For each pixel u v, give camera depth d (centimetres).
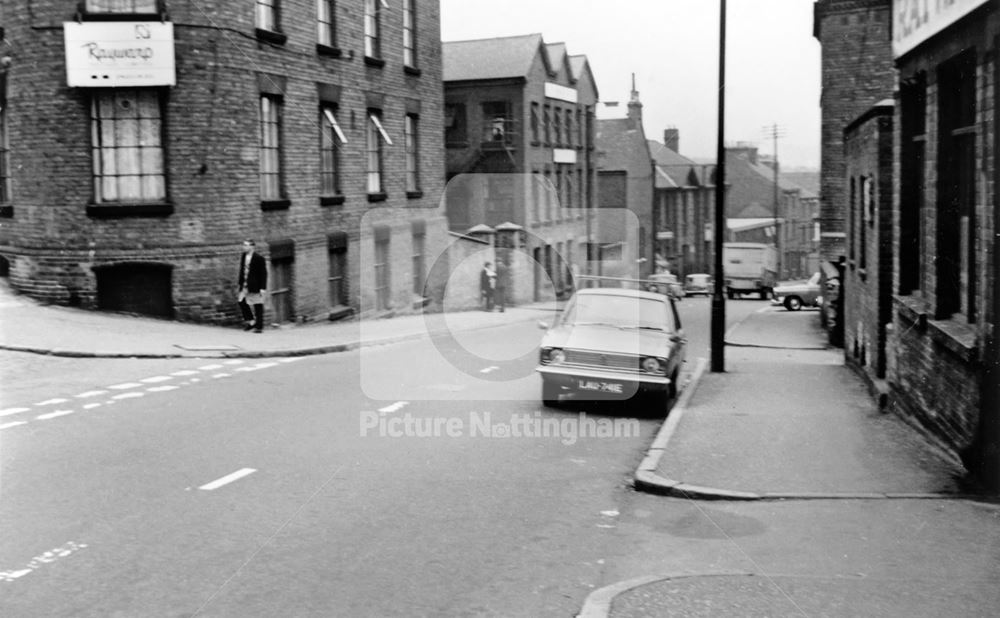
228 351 1931
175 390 1511
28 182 2225
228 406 1387
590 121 5844
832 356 2647
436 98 3497
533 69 4853
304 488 956
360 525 839
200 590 672
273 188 2492
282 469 1030
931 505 879
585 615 614
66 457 1055
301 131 2580
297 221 2559
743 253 6888
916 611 615
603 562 750
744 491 941
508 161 4709
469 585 695
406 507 902
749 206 9869
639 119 6875
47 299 2227
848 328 2270
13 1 2181
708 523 850
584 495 974
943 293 1134
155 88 2205
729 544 782
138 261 2222
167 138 2216
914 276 1356
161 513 857
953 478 984
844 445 1161
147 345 1916
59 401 1378
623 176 6581
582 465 1116
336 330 2417
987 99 910
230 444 1141
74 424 1229
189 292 2255
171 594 664
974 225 1041
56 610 633
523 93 4709
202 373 1697
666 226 7781
